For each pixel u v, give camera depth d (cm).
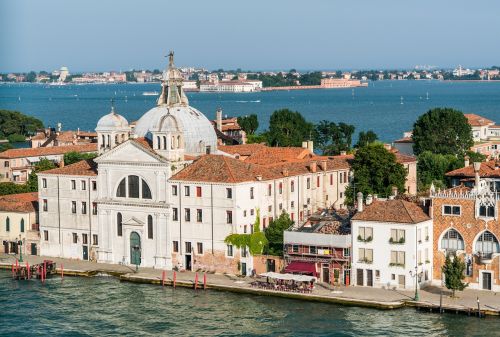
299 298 17688
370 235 18112
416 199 19225
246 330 15862
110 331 16062
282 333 15600
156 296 18288
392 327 15725
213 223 19825
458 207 17862
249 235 19412
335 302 17275
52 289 19050
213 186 19738
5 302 18050
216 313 16962
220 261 19825
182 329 16062
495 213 17475
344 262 18375
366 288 18088
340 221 19425
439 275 18175
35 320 16800
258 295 18088
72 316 17025
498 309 16225
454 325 15750
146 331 16000
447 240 18100
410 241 17675
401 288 17862
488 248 17650
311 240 18612
